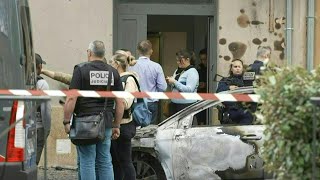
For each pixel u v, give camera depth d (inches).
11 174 283.1
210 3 534.6
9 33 294.4
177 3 533.3
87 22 506.6
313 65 518.0
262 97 220.7
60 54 504.7
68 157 499.5
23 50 302.4
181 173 376.5
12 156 284.0
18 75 295.9
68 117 334.6
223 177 374.3
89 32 506.9
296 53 519.8
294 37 519.2
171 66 568.1
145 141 381.1
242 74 443.5
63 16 504.4
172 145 377.1
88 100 335.3
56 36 504.1
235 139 373.7
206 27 546.3
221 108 385.7
